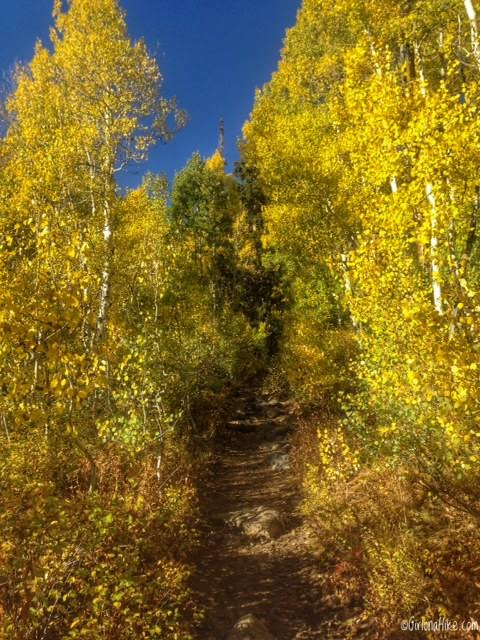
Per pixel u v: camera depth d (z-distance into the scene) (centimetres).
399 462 595
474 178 583
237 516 849
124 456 811
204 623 529
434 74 991
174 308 1348
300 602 570
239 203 3142
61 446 771
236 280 2889
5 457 689
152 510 679
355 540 608
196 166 2895
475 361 381
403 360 514
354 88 773
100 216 1233
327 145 1385
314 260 1547
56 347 444
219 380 1591
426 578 477
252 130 2236
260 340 2259
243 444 1505
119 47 1366
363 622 496
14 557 413
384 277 534
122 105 1380
